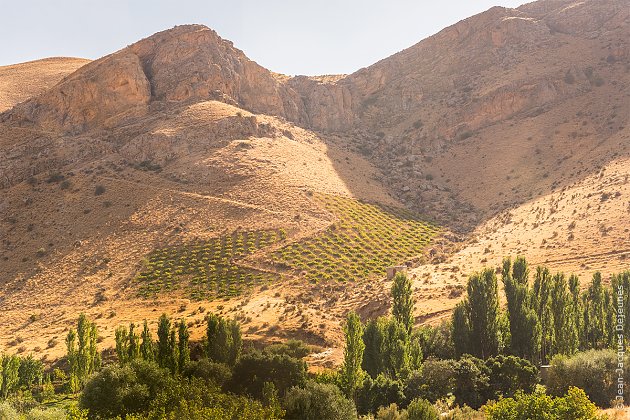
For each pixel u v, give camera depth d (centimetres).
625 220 10681
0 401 6969
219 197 13488
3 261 12169
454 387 6369
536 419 4431
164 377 6081
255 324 8962
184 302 10344
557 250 10488
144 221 12850
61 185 14088
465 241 12838
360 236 12656
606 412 4941
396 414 5525
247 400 5359
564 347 7075
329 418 5462
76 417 5331
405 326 7638
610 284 8269
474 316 7331
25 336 9900
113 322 9831
